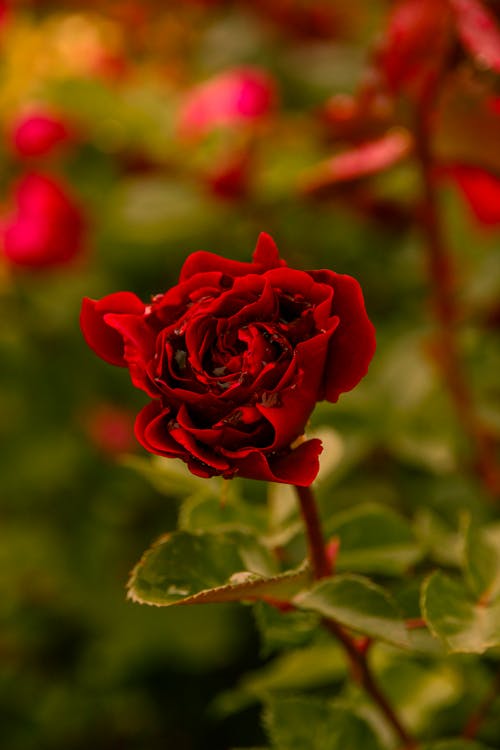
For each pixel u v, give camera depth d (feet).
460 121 2.23
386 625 1.65
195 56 3.86
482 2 2.13
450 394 2.42
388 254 3.15
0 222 3.23
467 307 2.72
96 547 3.28
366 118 2.32
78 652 3.46
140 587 1.67
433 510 2.43
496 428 2.39
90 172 3.11
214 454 1.56
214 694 3.32
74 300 3.29
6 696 3.38
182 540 1.71
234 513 1.92
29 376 3.30
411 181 2.71
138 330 1.60
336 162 2.37
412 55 2.20
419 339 2.64
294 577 1.65
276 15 3.71
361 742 1.87
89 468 3.30
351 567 1.91
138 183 3.12
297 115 3.50
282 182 2.82
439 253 2.32
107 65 3.59
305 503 1.69
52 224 3.10
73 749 3.40
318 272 1.58
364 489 2.57
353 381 1.59
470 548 1.79
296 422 1.57
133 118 3.07
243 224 3.14
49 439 3.30
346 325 1.58
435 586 1.71
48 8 3.96
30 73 3.79
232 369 1.57
